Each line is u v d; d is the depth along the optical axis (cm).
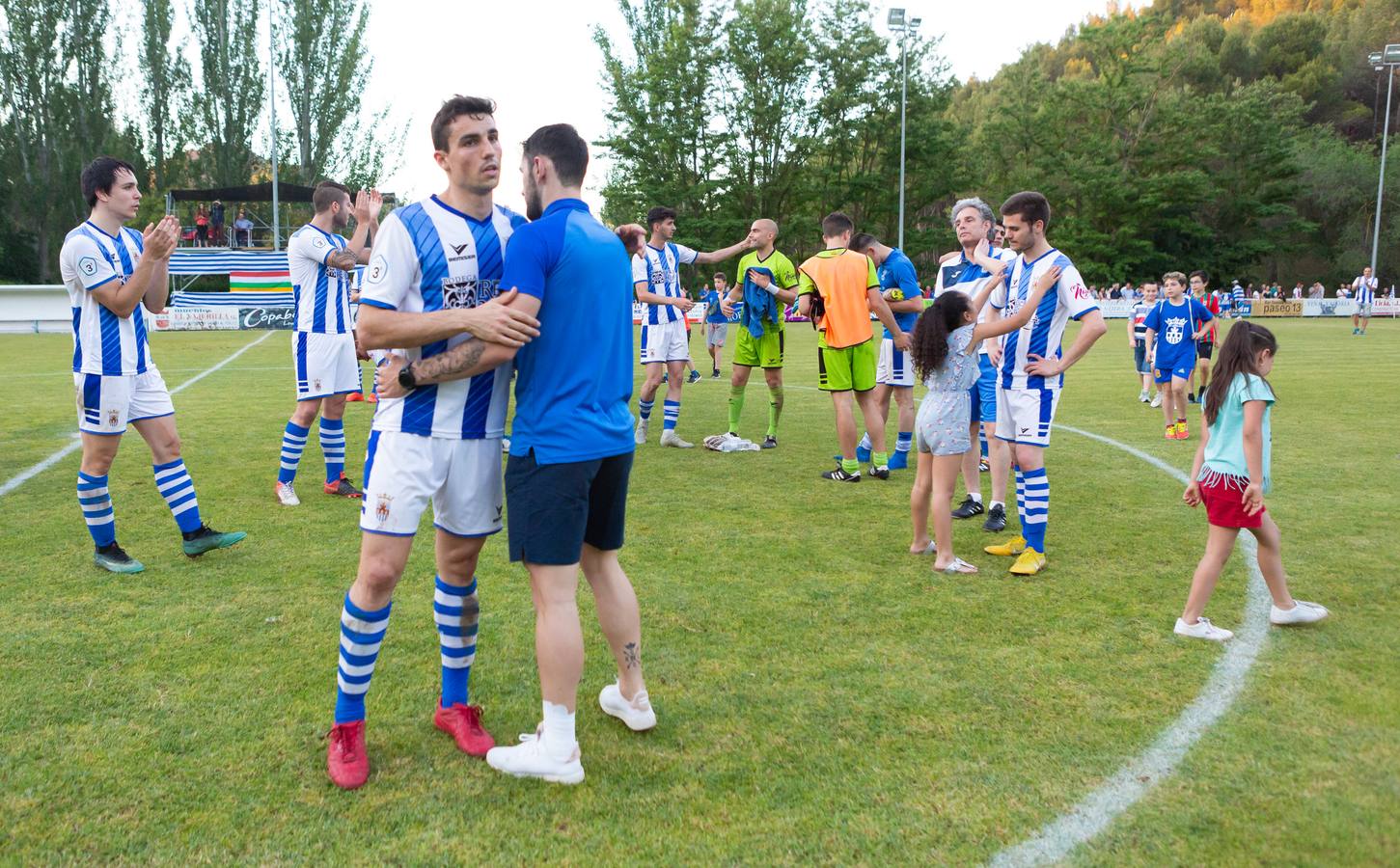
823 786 256
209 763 266
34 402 1058
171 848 225
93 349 423
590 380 258
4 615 385
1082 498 627
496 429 273
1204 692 315
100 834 230
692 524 554
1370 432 879
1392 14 6519
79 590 418
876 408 688
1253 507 351
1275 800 246
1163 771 263
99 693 310
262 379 1353
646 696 292
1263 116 5106
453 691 288
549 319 254
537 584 261
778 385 816
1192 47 5928
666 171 4256
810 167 4466
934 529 487
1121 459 770
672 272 819
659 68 4034
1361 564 464
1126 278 4941
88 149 3716
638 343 2411
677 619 389
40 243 3847
